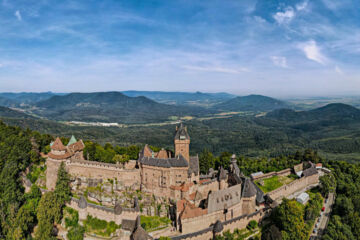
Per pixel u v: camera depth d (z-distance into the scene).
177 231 96.62
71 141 145.62
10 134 149.62
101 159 146.50
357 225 107.62
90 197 114.44
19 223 97.56
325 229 107.50
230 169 130.88
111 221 99.88
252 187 111.50
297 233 93.88
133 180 117.75
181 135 122.75
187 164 112.50
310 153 184.88
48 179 123.00
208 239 94.38
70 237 97.62
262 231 101.12
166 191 110.88
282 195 128.00
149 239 87.00
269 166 172.25
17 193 111.75
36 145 146.75
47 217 98.12
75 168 123.88
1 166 120.12
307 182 145.38
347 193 137.62
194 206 105.44
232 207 104.88
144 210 105.88
